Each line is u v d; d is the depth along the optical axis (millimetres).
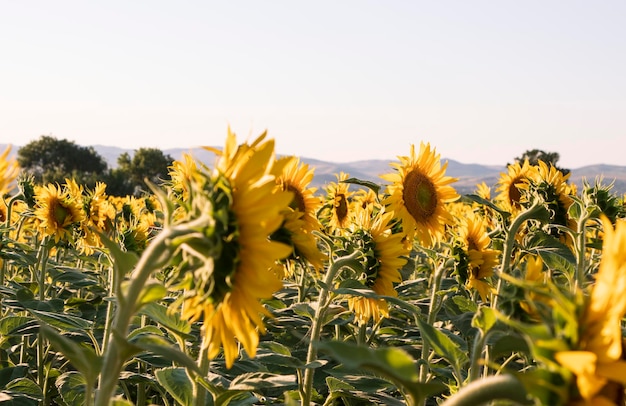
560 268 6613
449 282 8359
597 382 1608
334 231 10523
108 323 5676
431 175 7625
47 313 5355
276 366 6195
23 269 12625
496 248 8172
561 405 1679
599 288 1746
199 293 2490
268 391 6164
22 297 7598
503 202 9664
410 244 8281
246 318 2529
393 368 1851
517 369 5836
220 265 2441
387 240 6098
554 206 7523
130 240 7066
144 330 4508
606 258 1778
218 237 2385
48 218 9352
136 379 5332
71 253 12766
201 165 2598
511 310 2881
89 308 8016
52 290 10305
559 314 1774
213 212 2416
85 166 127812
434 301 6523
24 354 8078
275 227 2439
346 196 10664
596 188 6820
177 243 2342
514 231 6781
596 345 1696
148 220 10766
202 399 3828
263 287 2457
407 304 5352
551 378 1714
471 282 6848
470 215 7324
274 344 5516
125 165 105812
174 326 3820
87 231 9883
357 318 6723
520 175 9633
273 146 2531
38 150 124938
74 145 128375
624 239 1765
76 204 9609
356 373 5781
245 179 2486
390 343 7973
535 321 2855
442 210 7586
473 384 1902
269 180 2447
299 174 5977
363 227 6180
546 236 7086
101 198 10414
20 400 5520
